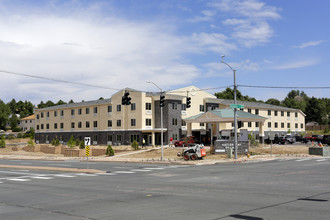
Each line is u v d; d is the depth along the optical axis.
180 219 9.05
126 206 11.23
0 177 22.75
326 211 9.62
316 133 96.81
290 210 9.84
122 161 36.84
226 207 10.52
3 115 122.75
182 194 13.47
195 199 12.17
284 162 30.64
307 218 8.78
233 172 22.30
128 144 66.38
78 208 11.17
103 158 42.97
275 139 65.94
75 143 66.31
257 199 11.83
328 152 39.84
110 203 11.91
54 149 61.66
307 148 48.72
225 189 14.52
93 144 74.19
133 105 66.00
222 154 40.09
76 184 18.08
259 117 47.59
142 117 64.19
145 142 64.38
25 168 29.78
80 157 47.34
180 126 66.56
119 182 18.44
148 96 65.31
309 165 26.81
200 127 70.88
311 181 16.70
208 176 20.16
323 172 21.09
